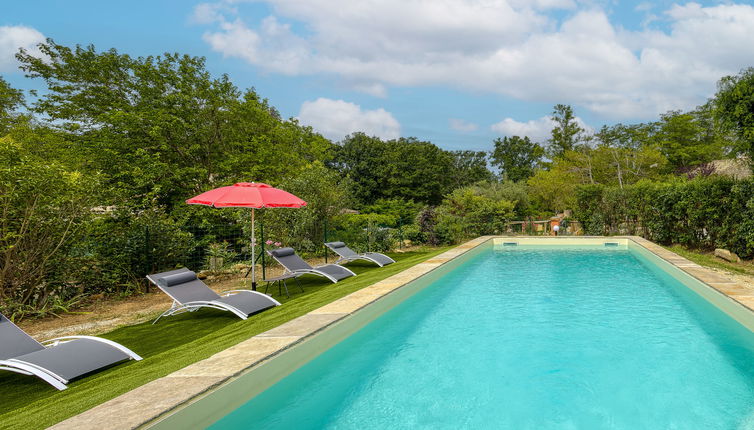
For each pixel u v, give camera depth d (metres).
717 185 12.51
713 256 12.77
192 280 7.34
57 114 18.84
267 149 21.73
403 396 3.98
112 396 3.36
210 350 4.53
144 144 18.45
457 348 5.23
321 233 15.58
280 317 5.95
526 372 4.48
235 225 14.73
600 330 5.81
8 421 3.13
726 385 4.08
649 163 36.81
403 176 49.16
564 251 14.92
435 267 9.62
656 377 4.29
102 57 19.02
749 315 5.29
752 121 14.53
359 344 5.41
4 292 7.64
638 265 11.62
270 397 3.87
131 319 7.46
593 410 3.65
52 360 4.21
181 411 3.01
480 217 21.56
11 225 7.86
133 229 10.40
